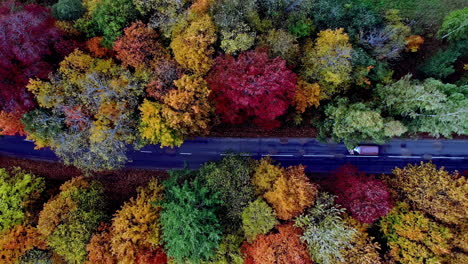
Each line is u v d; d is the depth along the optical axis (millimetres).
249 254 33781
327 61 33688
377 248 35062
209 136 43438
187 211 31828
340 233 32188
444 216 32906
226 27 33656
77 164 37312
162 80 34125
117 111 34000
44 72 34375
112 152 36031
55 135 35406
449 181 34562
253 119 41500
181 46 33375
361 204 33281
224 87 32375
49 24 35500
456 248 34000
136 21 34594
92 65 34906
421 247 32500
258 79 30516
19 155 44312
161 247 35125
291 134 42719
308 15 37188
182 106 32344
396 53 36188
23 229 36781
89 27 36844
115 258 34875
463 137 41969
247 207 34000
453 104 33156
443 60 36969
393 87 35031
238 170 35500
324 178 42125
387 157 42531
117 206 41812
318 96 35500
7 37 31625
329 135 41500
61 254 35781
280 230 33125
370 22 36469
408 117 37188
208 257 32656
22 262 35938
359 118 32750
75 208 36781
